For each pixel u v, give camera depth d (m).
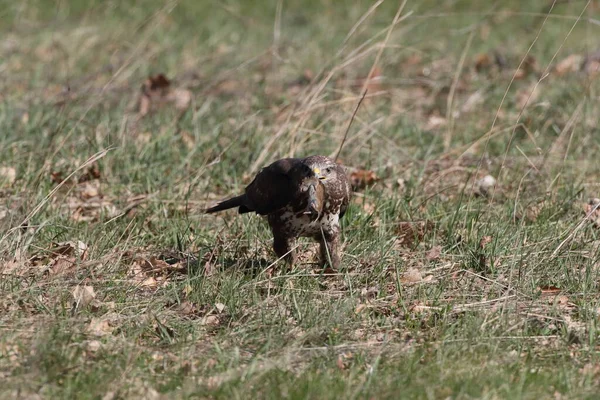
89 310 10.27
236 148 15.84
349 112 16.33
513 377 8.86
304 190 10.87
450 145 16.50
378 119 16.06
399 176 15.06
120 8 26.73
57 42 22.12
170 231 12.68
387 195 14.09
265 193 11.22
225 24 26.98
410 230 12.78
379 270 11.53
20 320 9.79
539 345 9.79
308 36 25.17
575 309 10.68
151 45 23.20
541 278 11.38
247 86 19.75
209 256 12.13
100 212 13.30
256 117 17.45
